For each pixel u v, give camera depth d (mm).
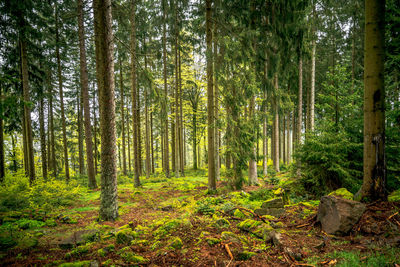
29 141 12484
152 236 4477
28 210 7223
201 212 6660
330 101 9109
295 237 3918
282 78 12625
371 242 3361
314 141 8531
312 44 14445
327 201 4359
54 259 3502
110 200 6781
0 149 12172
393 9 4902
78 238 4344
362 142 8406
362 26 13133
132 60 14023
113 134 6891
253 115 12203
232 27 10477
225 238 3871
